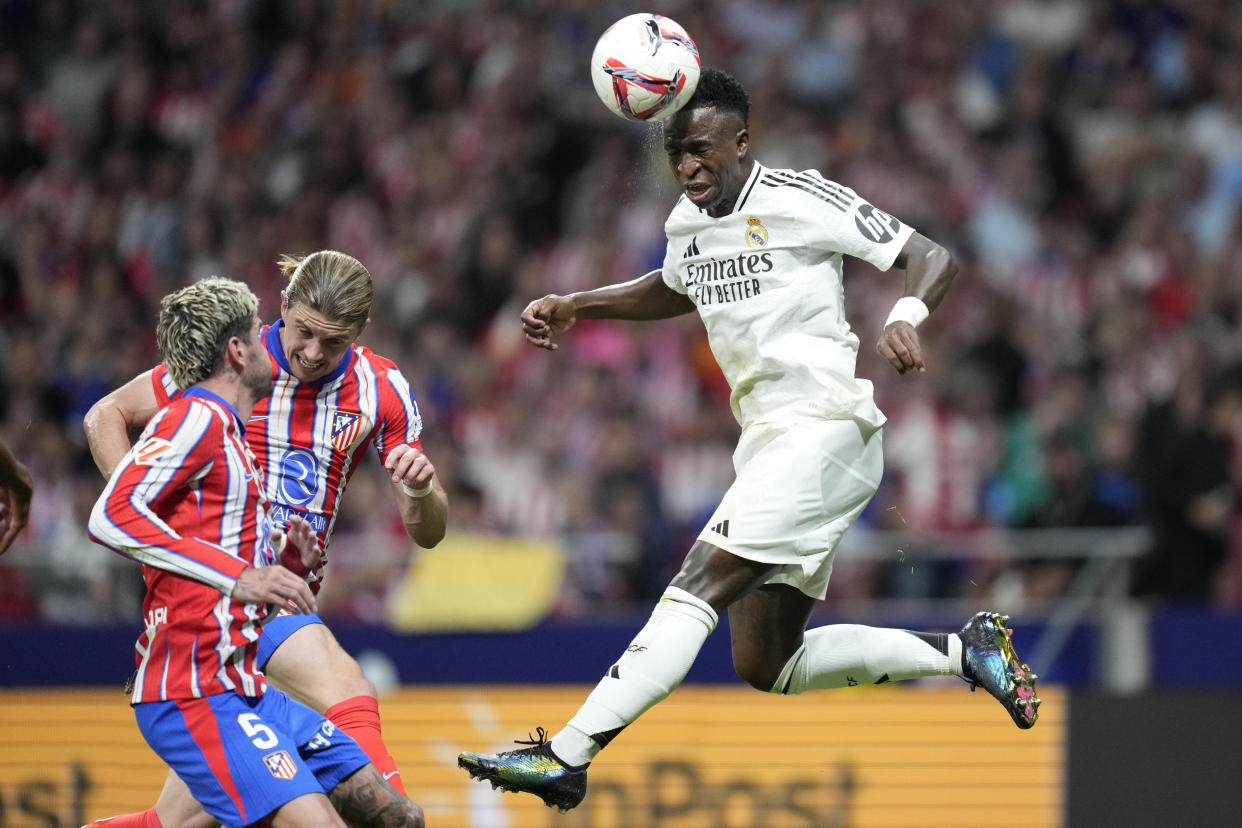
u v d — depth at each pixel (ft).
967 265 106.11
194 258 122.11
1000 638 45.16
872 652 45.68
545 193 119.03
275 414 44.68
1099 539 81.66
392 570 83.97
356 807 41.39
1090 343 98.22
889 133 115.75
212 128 130.21
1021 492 91.20
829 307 42.27
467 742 76.89
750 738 73.46
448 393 103.71
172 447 38.27
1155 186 112.27
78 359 113.91
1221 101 117.80
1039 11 123.75
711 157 41.24
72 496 99.96
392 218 120.47
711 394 101.76
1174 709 71.51
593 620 78.48
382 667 79.66
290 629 45.11
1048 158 115.14
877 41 123.34
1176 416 84.74
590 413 100.07
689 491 94.38
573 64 126.93
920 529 89.66
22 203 128.06
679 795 73.10
